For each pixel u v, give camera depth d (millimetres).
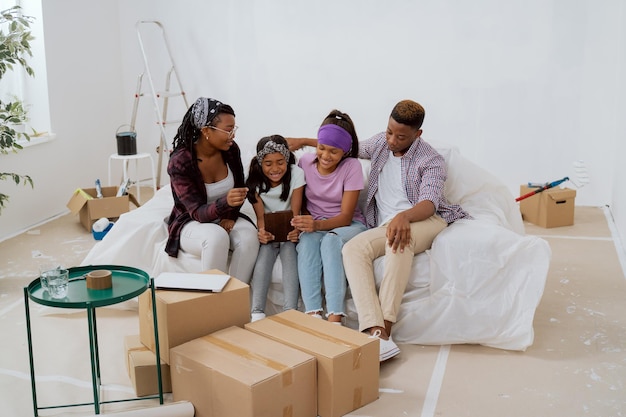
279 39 5555
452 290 2996
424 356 2951
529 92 5133
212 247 3098
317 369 2453
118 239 3420
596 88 5016
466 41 5172
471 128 5285
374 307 2904
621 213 4496
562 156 5172
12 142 3861
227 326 2703
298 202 3299
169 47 5672
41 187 4973
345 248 3045
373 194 3336
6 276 3893
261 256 3197
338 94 5520
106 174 5770
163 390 2641
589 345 3012
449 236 3049
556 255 4152
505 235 3025
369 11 5316
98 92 5602
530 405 2539
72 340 3125
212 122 3100
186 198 3205
